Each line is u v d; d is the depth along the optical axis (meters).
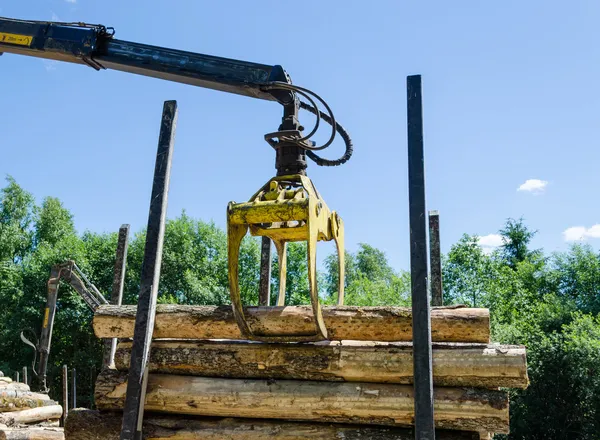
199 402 4.50
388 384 4.32
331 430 4.34
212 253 40.44
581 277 48.16
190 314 4.73
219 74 6.11
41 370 17.78
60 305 37.25
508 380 4.11
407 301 39.56
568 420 27.30
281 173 5.22
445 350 4.25
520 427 27.34
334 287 56.00
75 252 38.16
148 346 4.47
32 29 6.98
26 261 41.03
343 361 4.35
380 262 64.12
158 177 4.79
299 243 37.47
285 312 4.54
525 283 48.22
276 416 4.43
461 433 4.24
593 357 26.83
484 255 38.88
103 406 4.70
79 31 6.82
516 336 29.81
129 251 38.91
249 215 4.50
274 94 5.84
